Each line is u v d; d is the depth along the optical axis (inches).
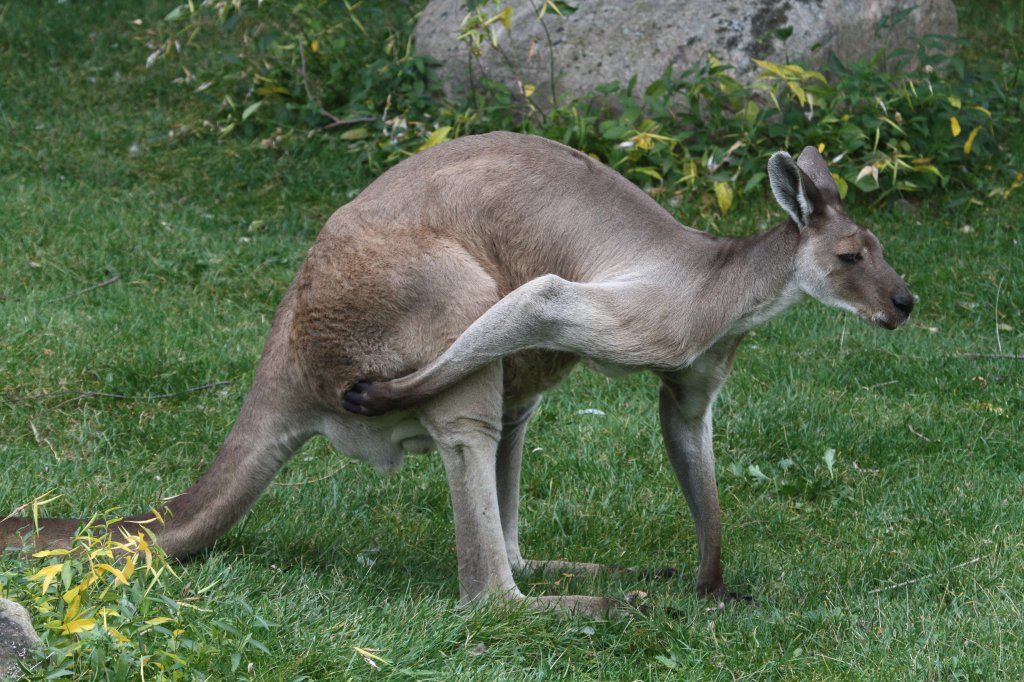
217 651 304.5
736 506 508.1
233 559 404.2
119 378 555.8
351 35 947.3
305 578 386.6
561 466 527.8
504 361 391.9
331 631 338.6
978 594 406.9
